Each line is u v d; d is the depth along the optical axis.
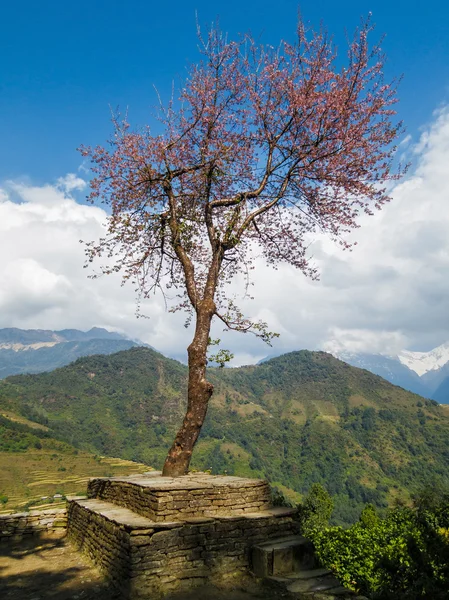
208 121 13.06
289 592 6.48
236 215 12.23
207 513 7.68
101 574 7.55
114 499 9.52
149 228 13.19
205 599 6.35
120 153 12.77
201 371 10.66
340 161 12.59
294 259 14.31
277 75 12.81
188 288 11.98
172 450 10.35
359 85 12.57
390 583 6.86
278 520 8.05
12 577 7.72
